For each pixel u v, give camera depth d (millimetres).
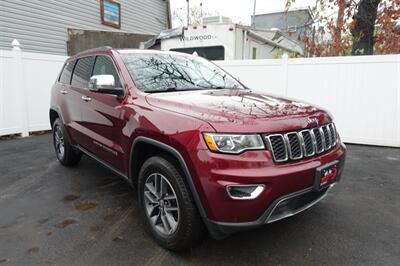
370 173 4941
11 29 10250
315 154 2715
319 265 2609
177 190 2598
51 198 3951
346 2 8414
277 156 2438
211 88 3689
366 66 6711
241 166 2305
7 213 3541
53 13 11445
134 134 2996
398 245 2898
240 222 2352
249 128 2385
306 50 9328
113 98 3445
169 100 2900
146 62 3736
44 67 8109
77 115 4344
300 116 2707
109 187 4309
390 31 8609
